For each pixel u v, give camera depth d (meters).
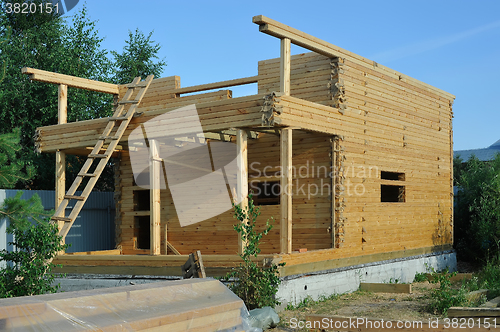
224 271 10.59
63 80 13.61
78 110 22.47
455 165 29.27
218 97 14.05
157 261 11.48
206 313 5.35
